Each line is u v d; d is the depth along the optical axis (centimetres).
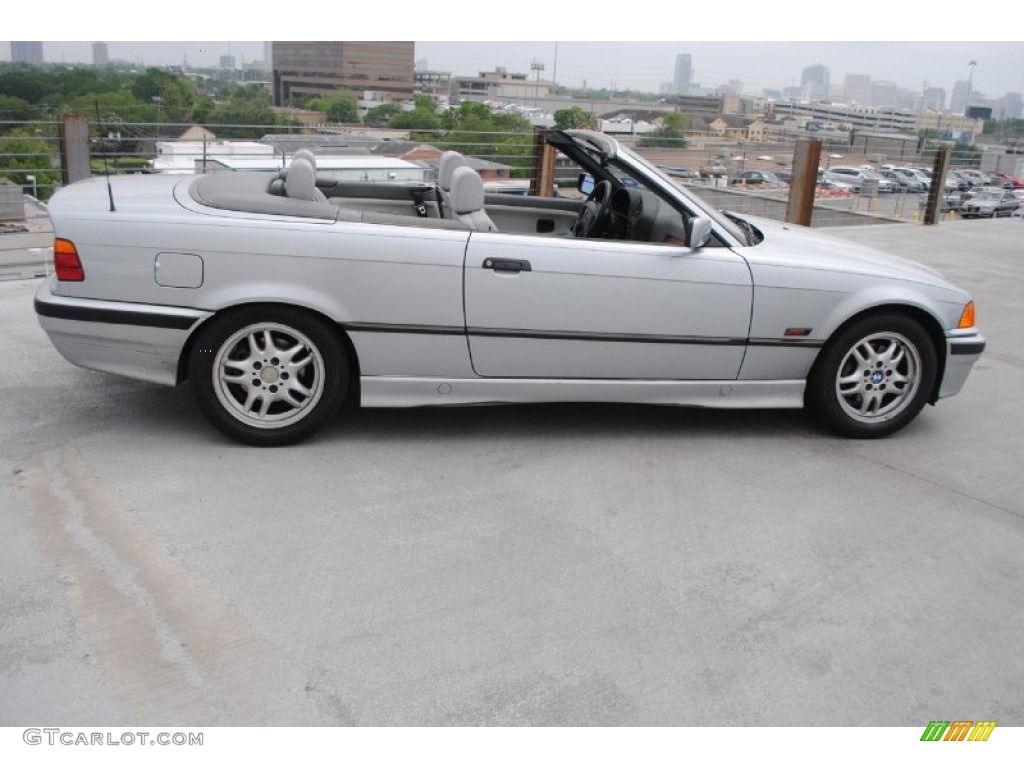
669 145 1281
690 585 323
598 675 270
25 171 754
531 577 322
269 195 421
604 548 346
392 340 411
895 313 457
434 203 515
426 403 427
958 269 1004
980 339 475
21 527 336
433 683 262
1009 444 482
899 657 289
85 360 405
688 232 427
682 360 442
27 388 479
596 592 315
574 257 418
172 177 464
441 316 411
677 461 434
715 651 285
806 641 294
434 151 841
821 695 268
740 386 454
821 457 449
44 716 241
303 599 300
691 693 265
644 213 477
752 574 333
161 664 264
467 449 433
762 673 276
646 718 253
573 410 497
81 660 263
